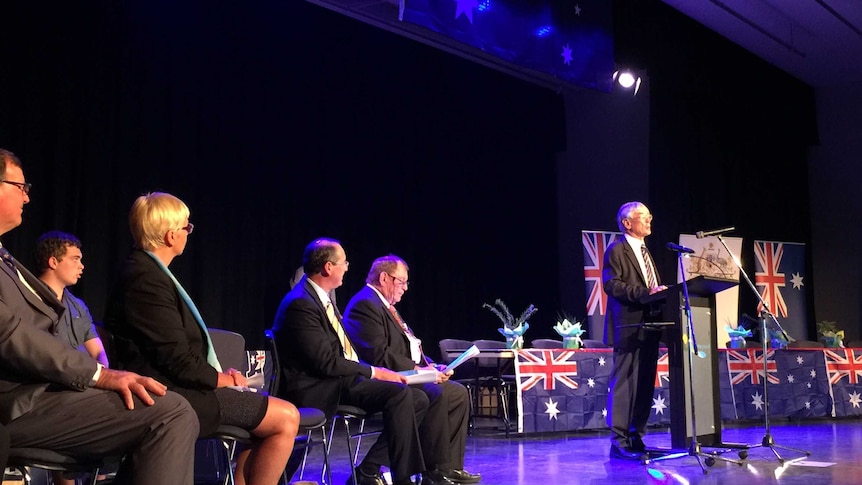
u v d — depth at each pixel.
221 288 7.14
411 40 9.08
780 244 9.48
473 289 9.55
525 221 10.18
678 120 10.09
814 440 5.83
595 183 10.34
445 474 3.86
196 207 7.01
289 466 3.67
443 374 3.82
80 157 6.22
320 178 8.11
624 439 4.79
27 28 5.93
